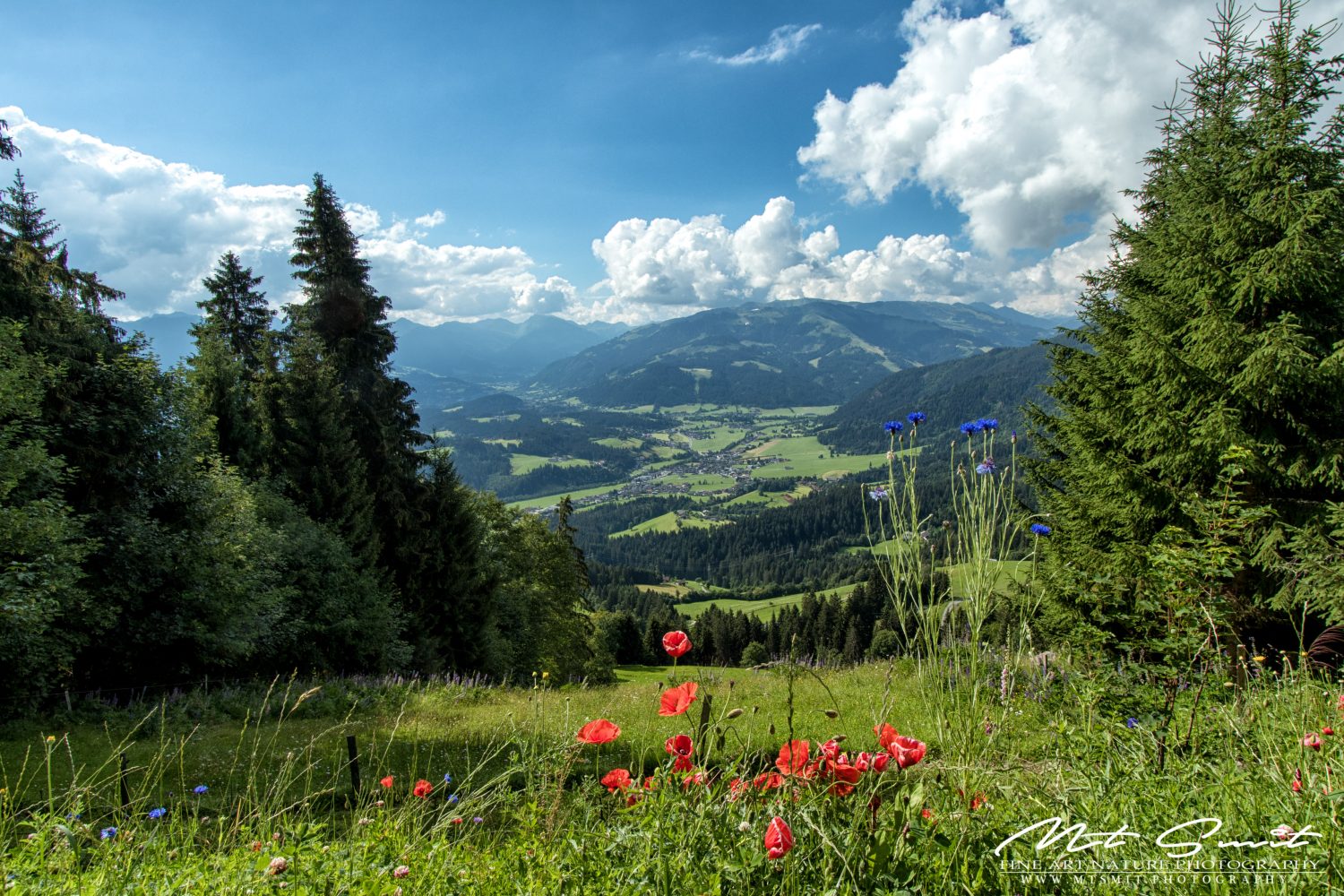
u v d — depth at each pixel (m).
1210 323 9.01
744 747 1.93
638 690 9.21
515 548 32.38
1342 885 1.41
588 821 1.93
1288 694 2.82
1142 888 1.51
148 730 10.08
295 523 19.75
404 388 25.28
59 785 5.45
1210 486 9.10
